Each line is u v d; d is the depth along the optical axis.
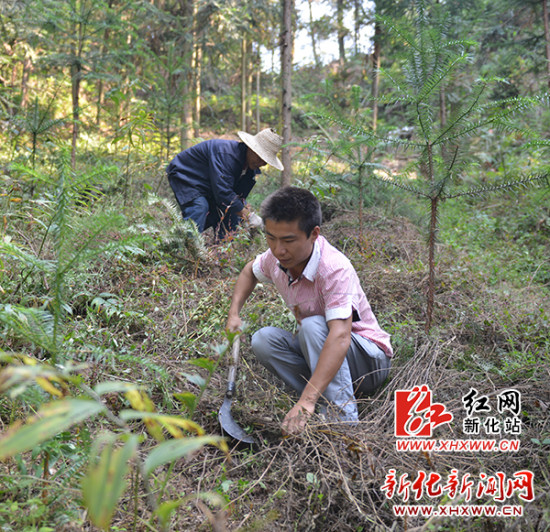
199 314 3.03
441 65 2.78
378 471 1.87
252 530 1.56
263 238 4.00
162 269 3.25
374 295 3.36
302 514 1.75
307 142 4.49
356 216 5.05
